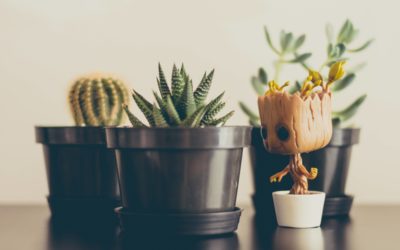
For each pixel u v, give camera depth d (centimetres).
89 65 90
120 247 52
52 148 67
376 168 91
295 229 60
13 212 73
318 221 62
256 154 68
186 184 55
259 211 68
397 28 90
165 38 90
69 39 90
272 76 90
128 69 90
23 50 90
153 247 52
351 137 67
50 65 90
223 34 90
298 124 60
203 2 90
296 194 62
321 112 61
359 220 66
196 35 90
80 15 90
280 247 52
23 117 91
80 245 53
